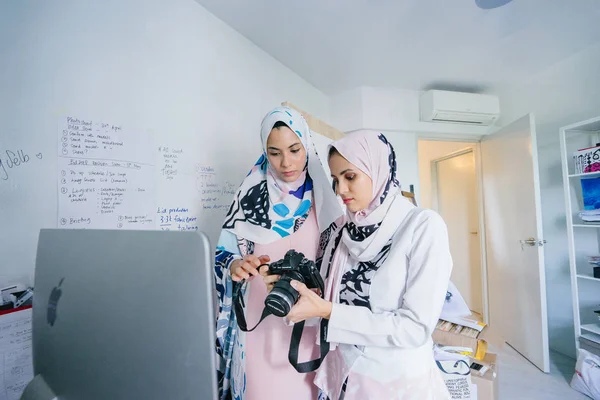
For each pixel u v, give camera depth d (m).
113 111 1.14
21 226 0.90
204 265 0.30
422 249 0.63
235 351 0.84
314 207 0.90
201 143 1.52
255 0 1.51
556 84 2.24
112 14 1.15
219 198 1.62
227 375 0.87
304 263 0.64
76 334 0.40
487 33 1.85
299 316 0.59
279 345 0.79
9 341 0.78
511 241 2.33
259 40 1.88
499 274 2.48
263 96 1.99
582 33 1.87
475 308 3.12
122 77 1.18
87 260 0.39
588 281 2.03
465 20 1.72
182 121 1.42
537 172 2.09
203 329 0.30
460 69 2.31
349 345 0.68
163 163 1.33
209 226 1.55
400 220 0.70
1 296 0.83
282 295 0.55
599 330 1.73
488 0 1.39
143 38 1.26
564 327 2.16
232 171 1.71
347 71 2.33
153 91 1.29
